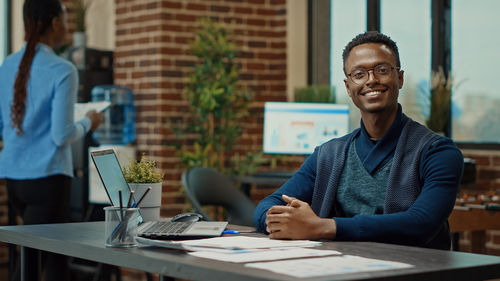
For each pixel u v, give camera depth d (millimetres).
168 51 4891
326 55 5414
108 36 5387
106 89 5059
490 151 4301
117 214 1668
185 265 1422
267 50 5320
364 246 1713
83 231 2004
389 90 2047
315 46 5410
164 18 4871
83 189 4730
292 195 2230
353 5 5250
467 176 3783
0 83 3234
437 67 4703
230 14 5156
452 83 4348
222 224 2033
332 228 1804
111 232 1668
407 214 1864
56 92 3076
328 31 5422
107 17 5402
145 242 1640
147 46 4953
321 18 5414
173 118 4910
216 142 4898
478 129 4473
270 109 4867
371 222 1823
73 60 5152
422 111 4602
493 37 4418
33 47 3125
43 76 3092
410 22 4887
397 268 1390
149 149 4930
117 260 1610
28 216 3145
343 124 4832
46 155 3109
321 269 1351
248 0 5234
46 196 3115
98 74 5180
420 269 1389
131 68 5102
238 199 3518
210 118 4945
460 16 4602
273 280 1251
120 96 5035
